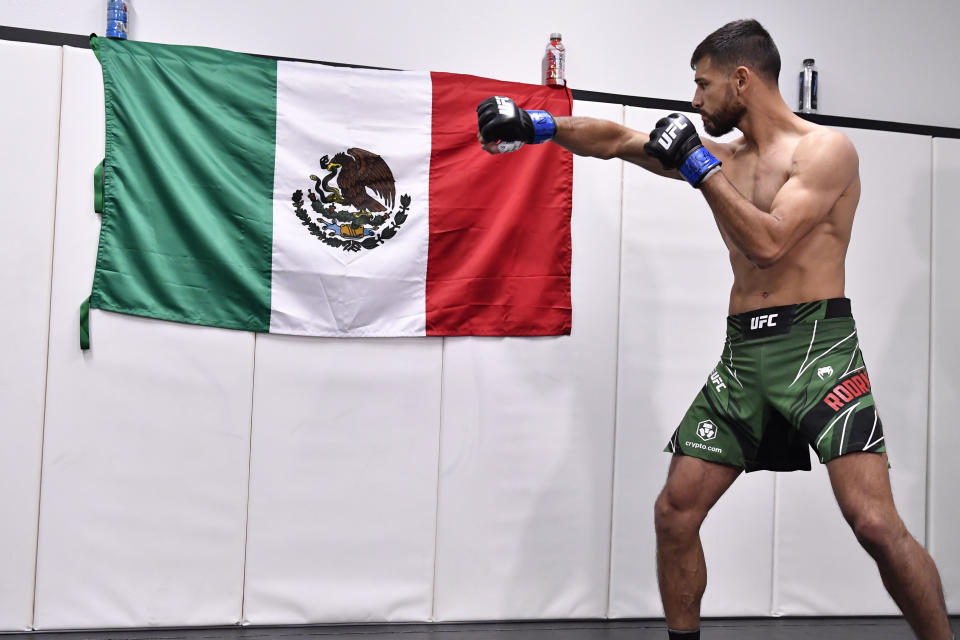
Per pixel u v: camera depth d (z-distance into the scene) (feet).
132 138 8.59
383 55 9.56
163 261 8.61
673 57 10.27
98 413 8.46
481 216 9.27
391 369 9.06
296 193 8.90
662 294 9.70
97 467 8.45
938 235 10.30
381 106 9.12
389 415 9.04
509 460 9.25
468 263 9.23
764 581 9.75
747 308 6.91
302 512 8.82
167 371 8.61
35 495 8.32
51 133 8.48
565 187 9.47
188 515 8.60
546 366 9.39
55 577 8.33
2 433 8.28
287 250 8.84
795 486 9.87
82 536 8.39
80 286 8.50
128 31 8.98
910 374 10.16
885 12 10.81
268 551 8.75
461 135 9.27
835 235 6.63
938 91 10.74
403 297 9.08
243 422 8.73
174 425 8.61
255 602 8.70
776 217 6.23
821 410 6.33
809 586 9.84
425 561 9.05
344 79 9.05
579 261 9.55
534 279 9.37
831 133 6.50
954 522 10.18
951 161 10.37
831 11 10.67
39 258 8.41
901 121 10.80
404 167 9.12
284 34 9.34
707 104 6.93
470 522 9.15
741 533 9.73
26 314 8.37
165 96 8.67
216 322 8.69
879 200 10.19
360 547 8.93
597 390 9.50
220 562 8.64
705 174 6.23
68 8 8.87
